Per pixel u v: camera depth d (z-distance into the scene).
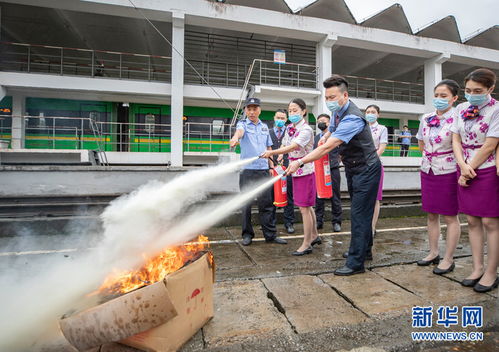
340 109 3.01
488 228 2.55
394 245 4.08
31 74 9.41
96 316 1.47
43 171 6.27
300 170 3.57
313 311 2.21
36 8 10.55
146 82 10.24
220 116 12.20
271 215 4.18
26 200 5.83
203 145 11.98
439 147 2.99
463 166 2.61
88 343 1.50
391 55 14.67
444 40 13.21
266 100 11.39
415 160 13.80
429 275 2.96
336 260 3.41
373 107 4.30
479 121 2.56
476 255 2.69
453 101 2.97
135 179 6.89
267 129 4.16
